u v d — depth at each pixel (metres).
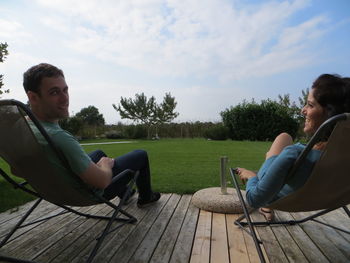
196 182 4.07
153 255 1.88
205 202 2.79
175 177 4.45
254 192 1.56
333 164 1.29
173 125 23.88
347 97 1.31
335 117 1.13
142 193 2.78
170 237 2.17
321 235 2.22
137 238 2.15
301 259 1.84
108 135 23.16
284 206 1.67
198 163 6.08
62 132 1.60
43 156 1.52
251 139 17.20
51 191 1.79
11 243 2.08
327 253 1.92
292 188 1.51
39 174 1.65
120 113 24.94
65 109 1.74
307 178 1.42
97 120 37.31
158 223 2.46
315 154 1.38
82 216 2.66
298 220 2.44
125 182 2.25
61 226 2.41
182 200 3.15
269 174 1.46
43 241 2.12
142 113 24.03
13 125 1.43
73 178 1.68
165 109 23.97
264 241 2.11
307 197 1.49
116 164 2.26
